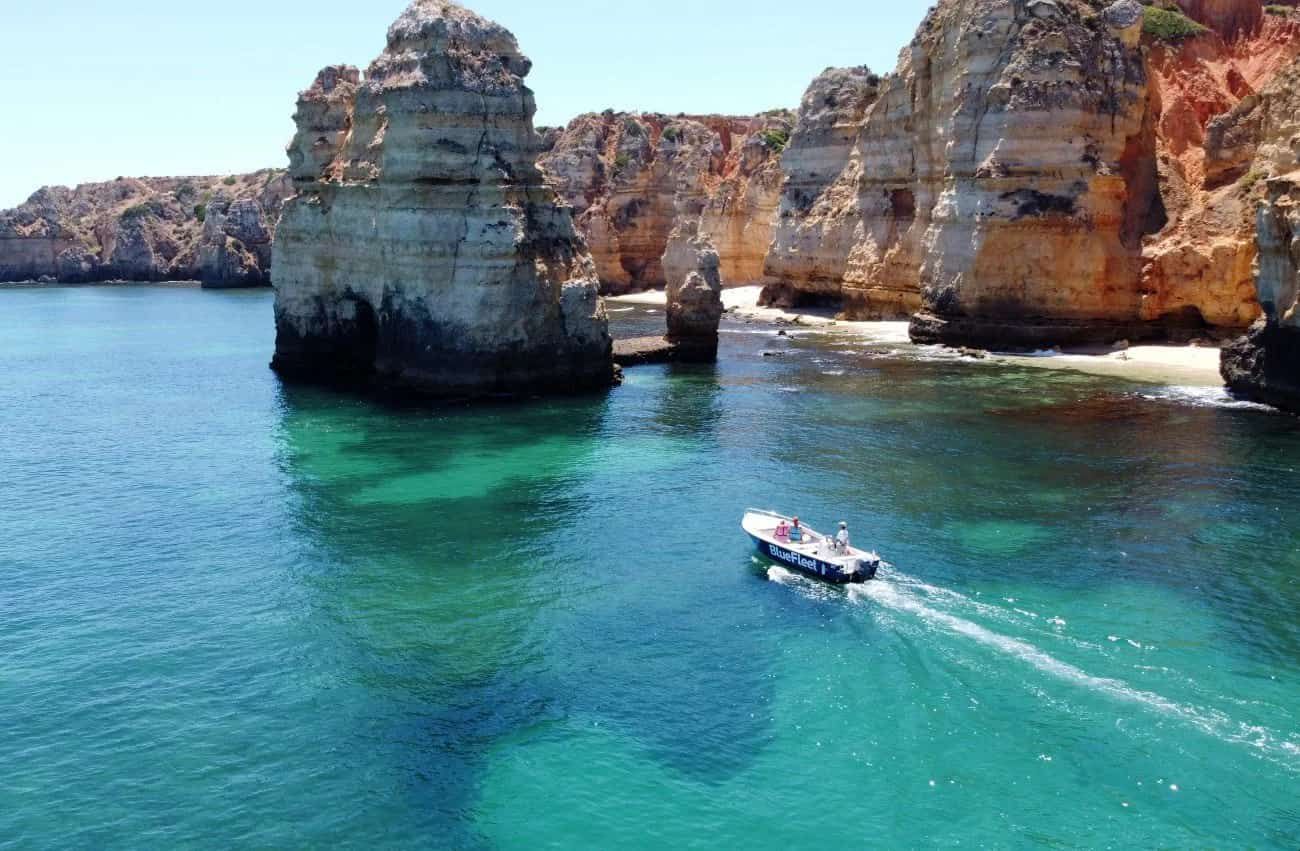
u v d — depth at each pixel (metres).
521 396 65.31
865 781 23.78
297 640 31.20
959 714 26.36
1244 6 93.12
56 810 23.08
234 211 187.38
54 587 35.50
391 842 22.00
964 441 51.97
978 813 22.53
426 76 63.72
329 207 73.44
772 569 36.12
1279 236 55.41
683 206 141.00
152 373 81.56
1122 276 77.25
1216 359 71.75
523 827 22.41
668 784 23.86
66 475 49.75
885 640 30.20
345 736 26.00
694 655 29.91
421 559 37.59
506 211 63.81
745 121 158.12
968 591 33.41
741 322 105.75
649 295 137.62
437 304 64.44
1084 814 22.42
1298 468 45.81
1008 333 79.06
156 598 34.47
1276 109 72.69
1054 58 76.56
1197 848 21.33
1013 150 77.25
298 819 22.77
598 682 28.50
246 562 37.59
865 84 108.31
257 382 75.56
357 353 74.12
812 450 51.12
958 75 82.31
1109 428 53.84
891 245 98.12
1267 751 24.48
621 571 36.19
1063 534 38.34
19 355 93.81
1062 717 26.05
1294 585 33.53
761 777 24.03
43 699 27.83
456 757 25.08
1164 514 40.25
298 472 49.22
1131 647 29.52
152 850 21.77
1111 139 77.44
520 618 32.53
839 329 96.25
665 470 48.22
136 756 25.14
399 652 30.38
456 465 49.78
